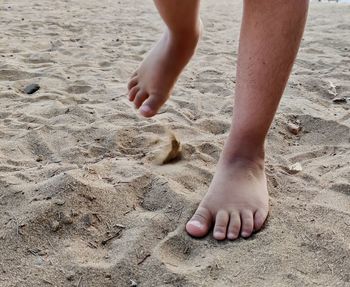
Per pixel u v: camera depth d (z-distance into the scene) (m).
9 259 0.53
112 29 2.19
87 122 0.96
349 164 0.75
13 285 0.50
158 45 0.75
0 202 0.62
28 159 0.79
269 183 0.69
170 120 0.98
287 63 0.55
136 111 1.03
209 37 2.06
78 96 1.17
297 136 0.93
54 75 1.35
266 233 0.56
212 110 1.08
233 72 1.44
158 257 0.54
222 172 0.60
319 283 0.49
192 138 0.88
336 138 0.91
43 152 0.82
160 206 0.63
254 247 0.54
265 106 0.57
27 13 2.56
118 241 0.56
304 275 0.50
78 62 1.54
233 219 0.57
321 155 0.82
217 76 1.39
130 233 0.57
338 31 2.22
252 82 0.57
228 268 0.52
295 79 1.33
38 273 0.52
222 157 0.61
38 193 0.62
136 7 3.07
